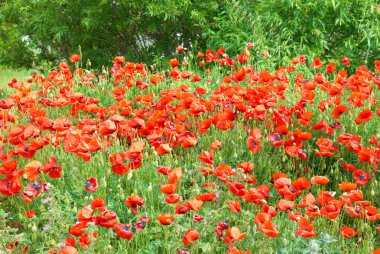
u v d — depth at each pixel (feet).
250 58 23.88
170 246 10.79
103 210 10.28
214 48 28.04
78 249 11.07
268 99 15.65
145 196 12.96
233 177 12.40
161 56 31.07
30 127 12.85
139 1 29.76
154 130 14.82
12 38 35.27
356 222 14.26
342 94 16.37
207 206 12.66
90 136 13.06
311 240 11.41
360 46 27.91
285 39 27.02
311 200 10.84
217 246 11.36
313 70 25.86
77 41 32.86
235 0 28.43
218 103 17.06
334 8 25.52
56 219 11.36
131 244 12.05
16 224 12.99
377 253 9.78
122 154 11.75
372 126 17.06
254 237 11.50
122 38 32.78
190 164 15.60
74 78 22.34
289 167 15.38
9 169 11.60
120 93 17.46
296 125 17.25
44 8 32.09
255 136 13.79
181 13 29.48
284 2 26.50
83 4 30.42
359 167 15.90
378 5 27.78
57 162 14.60
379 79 17.19
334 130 16.61
